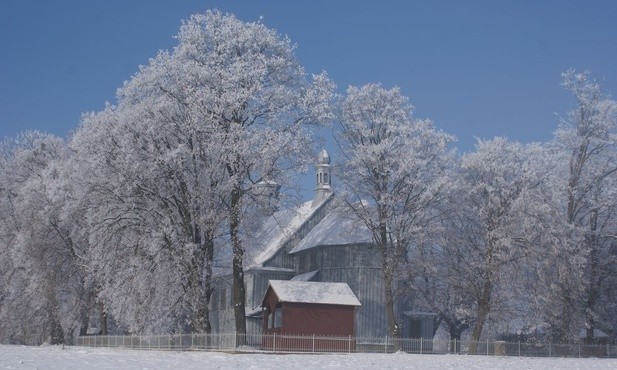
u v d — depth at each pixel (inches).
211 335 2142.0
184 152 2127.2
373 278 2847.0
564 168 2684.5
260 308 3024.1
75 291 2738.7
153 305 2180.1
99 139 2196.1
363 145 2506.2
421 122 2564.0
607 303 2760.8
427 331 2930.6
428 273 2642.7
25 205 2610.7
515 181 2539.4
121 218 2166.6
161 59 2267.5
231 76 2210.9
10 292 2847.0
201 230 2185.0
